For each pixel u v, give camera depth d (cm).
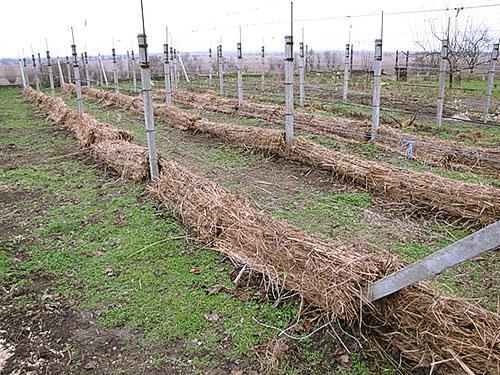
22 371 265
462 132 855
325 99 1380
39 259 397
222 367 264
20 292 345
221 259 386
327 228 443
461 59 1730
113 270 374
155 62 2719
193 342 285
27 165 721
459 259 217
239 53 1206
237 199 442
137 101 1332
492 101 1247
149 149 552
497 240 199
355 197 523
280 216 473
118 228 457
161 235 436
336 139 791
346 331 283
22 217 497
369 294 271
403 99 1367
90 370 265
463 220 461
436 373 244
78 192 577
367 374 254
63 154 789
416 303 256
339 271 288
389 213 482
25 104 1680
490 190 453
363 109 1171
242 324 300
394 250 396
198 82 2278
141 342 287
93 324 306
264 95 1541
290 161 678
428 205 489
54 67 2616
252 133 748
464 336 237
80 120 970
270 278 330
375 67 738
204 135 895
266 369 260
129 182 604
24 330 301
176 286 347
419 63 1892
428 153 677
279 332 291
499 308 289
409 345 258
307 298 311
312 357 270
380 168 545
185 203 465
